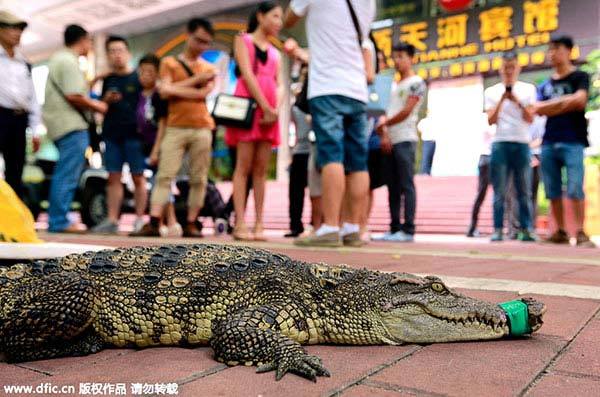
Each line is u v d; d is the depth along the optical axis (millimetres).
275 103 7445
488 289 3629
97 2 22469
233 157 8266
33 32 25922
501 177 9484
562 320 2768
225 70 23125
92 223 12227
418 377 1920
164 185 8414
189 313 2424
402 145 8781
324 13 6078
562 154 8625
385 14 21156
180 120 8180
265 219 16203
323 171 6324
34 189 12148
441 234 13812
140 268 2557
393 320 2426
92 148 10250
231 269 2553
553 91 8680
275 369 2010
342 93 6121
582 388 1789
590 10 17609
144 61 8891
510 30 18953
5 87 7746
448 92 20500
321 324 2457
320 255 5527
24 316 2236
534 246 8383
